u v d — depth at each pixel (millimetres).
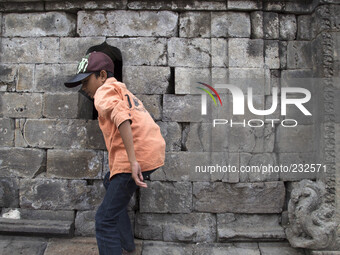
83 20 3562
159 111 3480
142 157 2555
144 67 3500
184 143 3512
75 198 3461
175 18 3549
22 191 3479
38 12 3611
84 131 3492
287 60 3580
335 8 3281
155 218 3453
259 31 3506
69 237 3352
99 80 2768
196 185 3439
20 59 3576
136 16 3547
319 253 2965
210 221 3445
